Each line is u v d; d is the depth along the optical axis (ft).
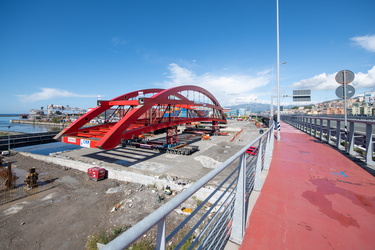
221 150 94.68
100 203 48.96
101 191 55.72
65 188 58.39
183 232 34.40
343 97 25.36
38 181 63.77
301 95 72.74
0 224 41.27
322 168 17.80
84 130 85.20
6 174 68.03
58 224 40.96
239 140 122.01
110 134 62.28
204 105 140.97
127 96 102.17
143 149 99.30
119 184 60.18
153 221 3.34
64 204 48.98
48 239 36.58
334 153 24.26
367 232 8.34
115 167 68.59
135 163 73.26
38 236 37.45
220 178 54.34
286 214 10.02
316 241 7.91
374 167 17.90
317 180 14.73
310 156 22.75
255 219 9.63
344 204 10.91
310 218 9.58
